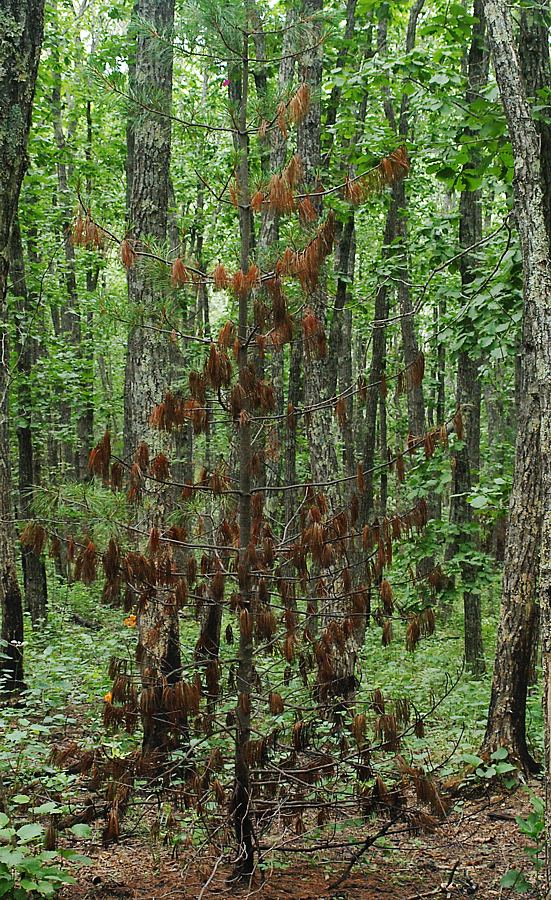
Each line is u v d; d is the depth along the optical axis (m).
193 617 4.80
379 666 11.70
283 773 4.47
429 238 12.01
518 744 7.16
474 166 9.21
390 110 13.91
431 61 9.60
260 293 4.75
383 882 4.95
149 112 5.11
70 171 18.14
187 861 4.59
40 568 14.37
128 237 4.76
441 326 10.39
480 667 12.12
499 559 15.94
